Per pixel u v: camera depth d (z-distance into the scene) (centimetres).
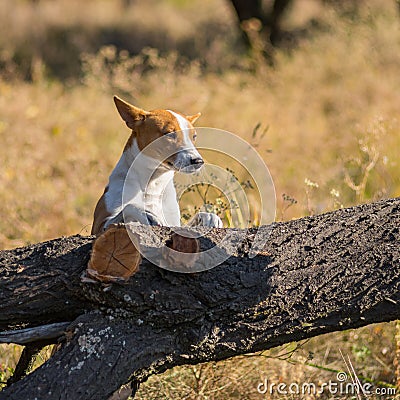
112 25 3105
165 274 643
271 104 1905
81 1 3375
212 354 664
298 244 702
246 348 670
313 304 675
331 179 1349
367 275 685
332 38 2475
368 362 919
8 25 2997
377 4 2594
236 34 2953
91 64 2345
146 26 3088
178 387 827
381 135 1431
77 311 669
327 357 924
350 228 715
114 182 903
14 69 2477
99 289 638
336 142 1556
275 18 2742
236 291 657
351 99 1898
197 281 650
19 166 1478
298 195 1295
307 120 1803
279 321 671
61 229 1245
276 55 2372
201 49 2861
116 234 636
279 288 673
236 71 2322
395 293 681
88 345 633
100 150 1633
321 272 685
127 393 652
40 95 2030
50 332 670
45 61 2802
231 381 842
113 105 2012
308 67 2227
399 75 2098
